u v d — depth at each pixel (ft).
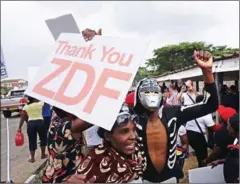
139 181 5.36
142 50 4.66
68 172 6.98
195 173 8.64
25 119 23.04
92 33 5.24
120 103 4.43
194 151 17.07
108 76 4.72
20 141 19.22
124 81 4.56
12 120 56.95
